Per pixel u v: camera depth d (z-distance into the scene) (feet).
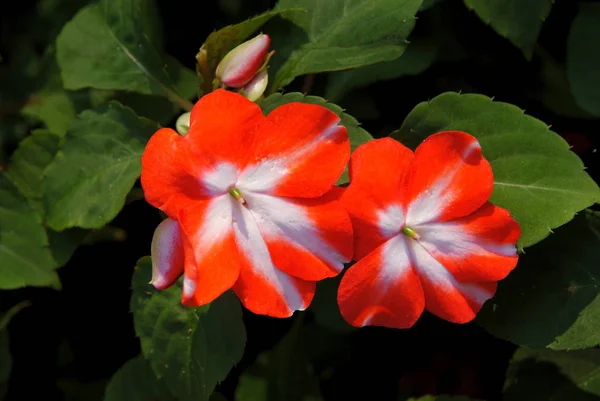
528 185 1.33
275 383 1.60
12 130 1.68
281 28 1.43
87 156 1.44
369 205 1.26
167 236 1.24
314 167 1.25
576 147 1.58
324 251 1.26
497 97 1.58
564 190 1.32
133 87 1.50
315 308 1.51
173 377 1.40
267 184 1.25
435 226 1.28
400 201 1.27
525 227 1.32
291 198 1.26
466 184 1.27
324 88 1.53
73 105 1.58
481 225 1.28
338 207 1.25
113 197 1.43
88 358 1.63
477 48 1.56
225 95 1.23
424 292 1.30
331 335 1.61
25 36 1.72
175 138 1.23
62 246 1.47
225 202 1.26
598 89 1.54
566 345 1.37
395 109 1.56
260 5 1.64
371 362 1.62
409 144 1.38
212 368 1.38
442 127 1.37
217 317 1.39
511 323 1.39
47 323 1.62
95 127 1.45
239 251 1.25
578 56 1.55
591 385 1.49
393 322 1.29
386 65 1.51
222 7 1.65
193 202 1.24
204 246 1.23
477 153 1.27
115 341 1.63
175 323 1.40
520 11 1.45
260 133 1.24
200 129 1.23
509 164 1.34
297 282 1.27
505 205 1.33
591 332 1.37
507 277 1.40
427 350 1.61
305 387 1.60
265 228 1.26
